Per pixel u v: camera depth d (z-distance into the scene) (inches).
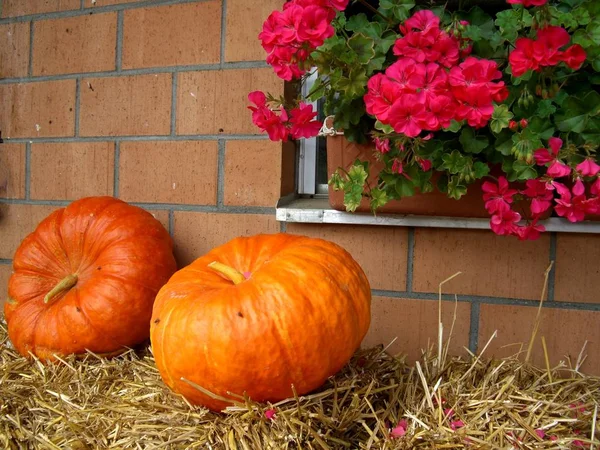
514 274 58.7
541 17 41.1
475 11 50.1
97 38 72.3
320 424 41.8
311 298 43.1
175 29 68.6
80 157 73.5
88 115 73.0
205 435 41.0
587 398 49.1
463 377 49.6
